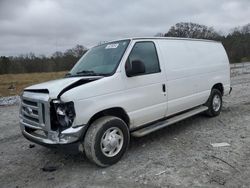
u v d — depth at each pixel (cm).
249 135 574
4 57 6538
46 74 4681
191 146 528
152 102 527
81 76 495
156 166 443
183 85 602
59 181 418
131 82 489
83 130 424
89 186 394
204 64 685
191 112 645
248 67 4006
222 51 779
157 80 536
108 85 454
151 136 608
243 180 379
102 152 442
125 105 478
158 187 374
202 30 7138
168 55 576
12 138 675
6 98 1576
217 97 749
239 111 805
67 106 412
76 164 479
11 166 491
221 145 521
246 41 7488
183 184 377
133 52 507
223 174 399
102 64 507
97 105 435
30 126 467
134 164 458
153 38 559
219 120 713
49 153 544
